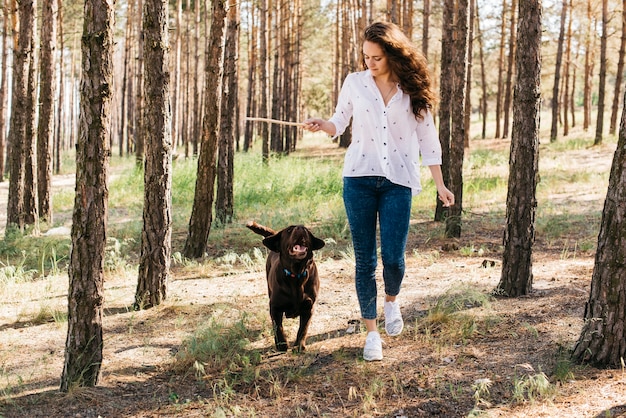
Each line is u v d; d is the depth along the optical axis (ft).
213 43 27.07
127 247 31.17
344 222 32.99
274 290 14.76
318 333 16.38
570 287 19.13
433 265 23.70
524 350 14.10
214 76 27.14
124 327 17.75
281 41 78.28
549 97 138.21
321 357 14.60
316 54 128.16
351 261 24.77
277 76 76.64
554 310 16.74
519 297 18.39
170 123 19.90
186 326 17.62
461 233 31.17
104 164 12.75
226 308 18.34
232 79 36.17
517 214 18.37
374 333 14.07
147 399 12.87
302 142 128.88
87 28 12.25
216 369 14.23
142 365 14.76
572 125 109.81
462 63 29.86
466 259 24.98
